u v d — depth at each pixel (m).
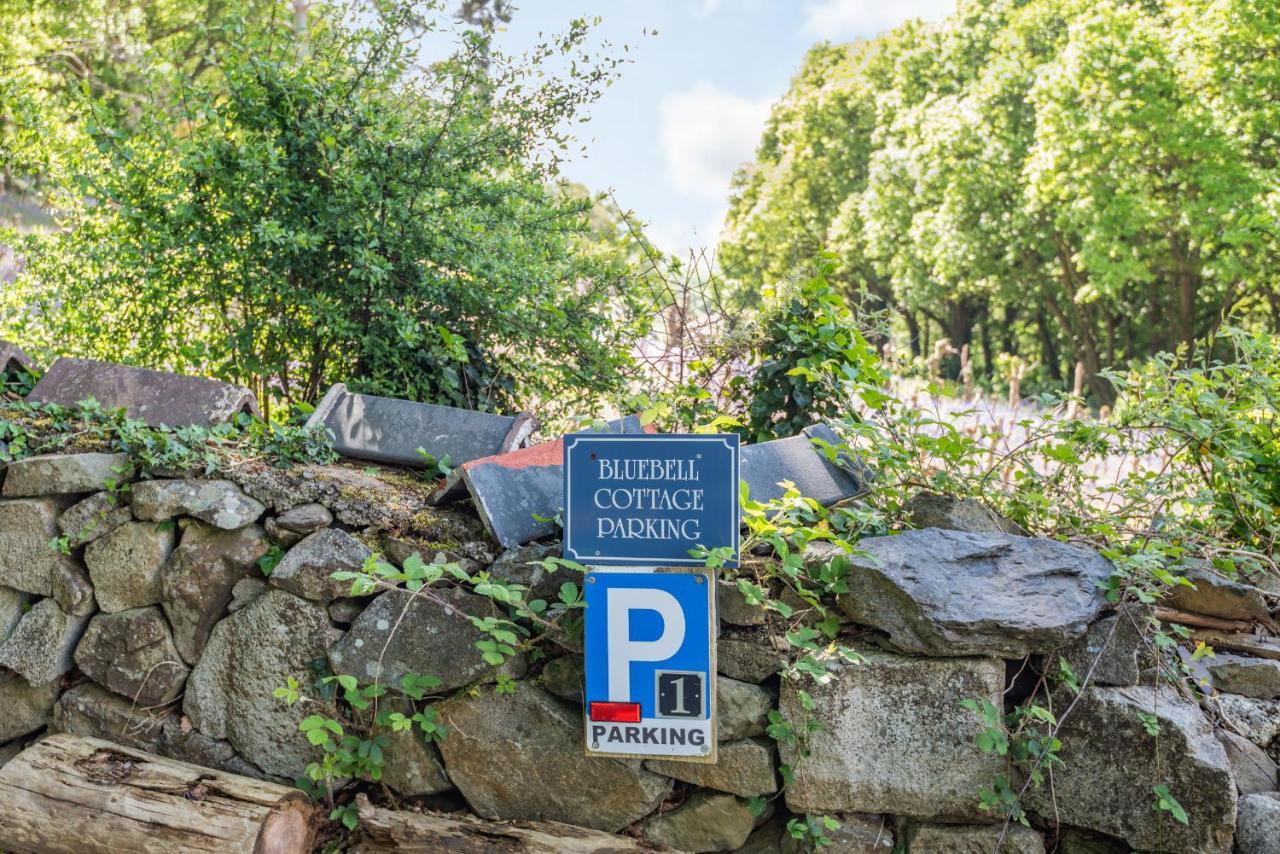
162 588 3.45
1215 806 2.71
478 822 3.05
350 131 4.48
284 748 3.29
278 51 4.63
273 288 4.53
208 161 4.34
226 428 3.72
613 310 4.92
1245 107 17.09
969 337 27.06
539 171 4.89
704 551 2.82
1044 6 21.44
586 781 3.05
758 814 2.99
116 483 3.56
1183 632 3.04
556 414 5.05
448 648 3.11
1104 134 17.83
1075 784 2.85
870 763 2.91
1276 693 3.00
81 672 3.60
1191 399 3.73
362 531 3.35
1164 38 17.95
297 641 3.28
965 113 21.53
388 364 4.64
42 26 11.05
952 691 2.87
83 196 4.82
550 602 3.09
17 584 3.63
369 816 3.09
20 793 3.08
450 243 4.63
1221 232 16.98
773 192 28.73
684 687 2.87
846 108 28.27
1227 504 3.72
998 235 21.52
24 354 4.27
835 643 2.95
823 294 3.97
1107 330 22.64
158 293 4.68
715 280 4.62
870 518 3.12
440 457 3.76
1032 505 3.49
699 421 4.29
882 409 3.70
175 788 3.04
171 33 11.47
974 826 2.90
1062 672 2.87
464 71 4.66
